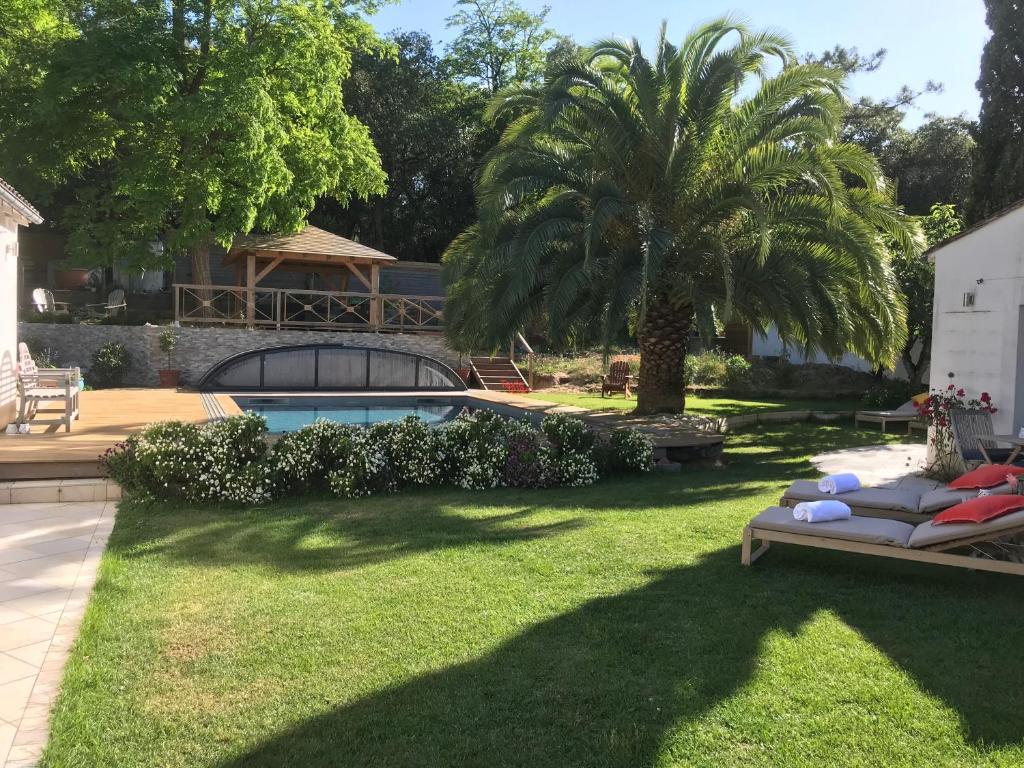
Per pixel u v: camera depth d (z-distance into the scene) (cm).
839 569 526
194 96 1709
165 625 404
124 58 1642
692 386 2183
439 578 490
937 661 370
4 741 288
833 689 338
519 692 334
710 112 1091
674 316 1247
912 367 1969
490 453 837
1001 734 300
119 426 1012
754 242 1150
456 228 3584
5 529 608
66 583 475
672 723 308
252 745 290
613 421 1184
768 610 438
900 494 601
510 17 3541
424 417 1543
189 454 716
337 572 501
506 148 1182
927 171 2980
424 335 2117
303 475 757
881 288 1081
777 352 2592
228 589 464
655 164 1153
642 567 522
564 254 1091
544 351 2478
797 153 1059
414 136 3294
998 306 909
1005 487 566
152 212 1825
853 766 278
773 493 818
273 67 1900
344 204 2319
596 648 381
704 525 648
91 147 1917
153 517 655
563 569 515
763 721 310
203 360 1867
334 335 2014
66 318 1919
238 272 2305
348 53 2089
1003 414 904
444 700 326
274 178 1845
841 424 1648
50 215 2641
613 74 1206
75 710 312
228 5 1861
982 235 930
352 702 324
